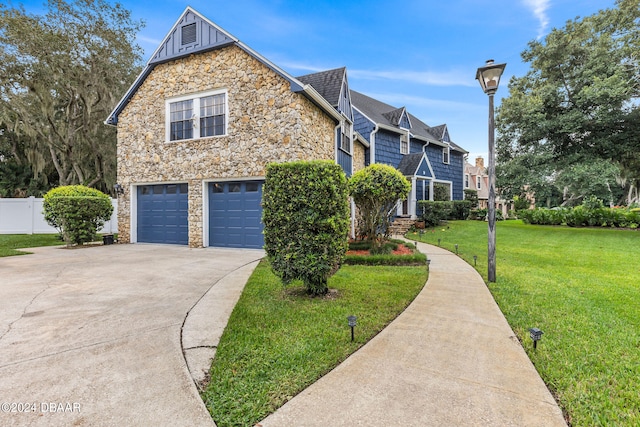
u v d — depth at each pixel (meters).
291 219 4.56
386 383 2.37
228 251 9.45
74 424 1.93
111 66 16.12
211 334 3.35
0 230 14.97
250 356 2.84
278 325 3.58
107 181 18.55
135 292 5.00
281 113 9.02
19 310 4.11
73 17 14.85
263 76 9.27
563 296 4.59
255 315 3.90
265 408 2.10
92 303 4.42
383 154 16.47
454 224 15.99
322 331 3.40
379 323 3.62
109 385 2.37
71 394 2.25
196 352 2.93
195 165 10.28
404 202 16.78
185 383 2.40
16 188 21.84
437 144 19.91
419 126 21.55
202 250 9.67
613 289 4.95
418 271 6.39
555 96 14.77
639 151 15.47
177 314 3.97
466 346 3.00
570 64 15.04
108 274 6.31
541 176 15.46
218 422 1.98
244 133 9.52
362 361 2.73
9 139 18.84
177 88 10.52
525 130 15.90
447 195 19.12
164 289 5.18
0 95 14.59
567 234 12.55
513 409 2.06
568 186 15.52
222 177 9.85
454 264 7.12
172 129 10.76
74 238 10.48
